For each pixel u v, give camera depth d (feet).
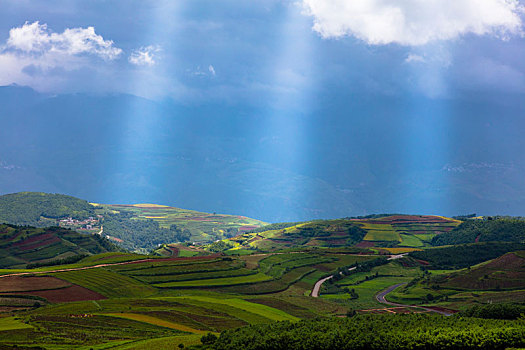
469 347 406.21
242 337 450.30
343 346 425.28
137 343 463.42
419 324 471.62
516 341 406.82
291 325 493.36
